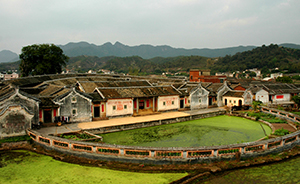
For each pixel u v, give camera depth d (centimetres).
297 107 5066
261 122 4044
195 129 3550
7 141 2500
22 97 2950
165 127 3662
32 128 3017
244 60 17600
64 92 3619
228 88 5512
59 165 2069
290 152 2372
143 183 1761
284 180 1872
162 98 4512
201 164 2039
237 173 1964
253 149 2194
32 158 2234
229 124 3891
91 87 4603
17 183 1777
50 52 7481
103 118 3775
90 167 2016
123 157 2053
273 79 9831
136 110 4331
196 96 4928
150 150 2023
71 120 3447
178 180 1811
